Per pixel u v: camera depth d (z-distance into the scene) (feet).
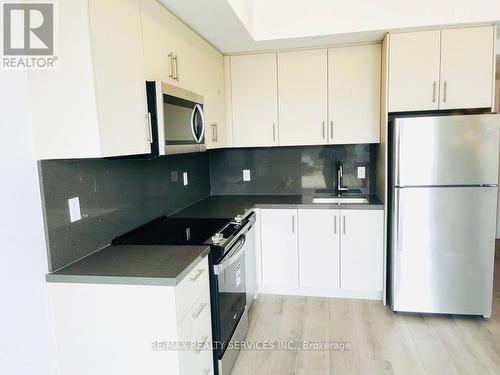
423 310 9.30
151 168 8.27
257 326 9.08
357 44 10.27
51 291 5.25
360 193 11.64
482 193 8.65
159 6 6.63
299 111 10.86
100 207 6.36
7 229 4.59
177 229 7.68
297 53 10.68
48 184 5.20
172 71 7.14
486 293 9.00
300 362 7.58
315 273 10.48
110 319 5.15
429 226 8.96
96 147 4.73
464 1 8.60
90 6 4.56
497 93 15.70
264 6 9.55
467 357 7.57
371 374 7.11
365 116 10.46
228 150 12.50
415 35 9.13
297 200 11.03
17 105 4.73
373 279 10.16
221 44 9.91
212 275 6.46
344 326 8.97
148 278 4.92
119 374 5.26
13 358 4.68
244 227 8.46
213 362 6.64
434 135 8.64
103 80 4.82
